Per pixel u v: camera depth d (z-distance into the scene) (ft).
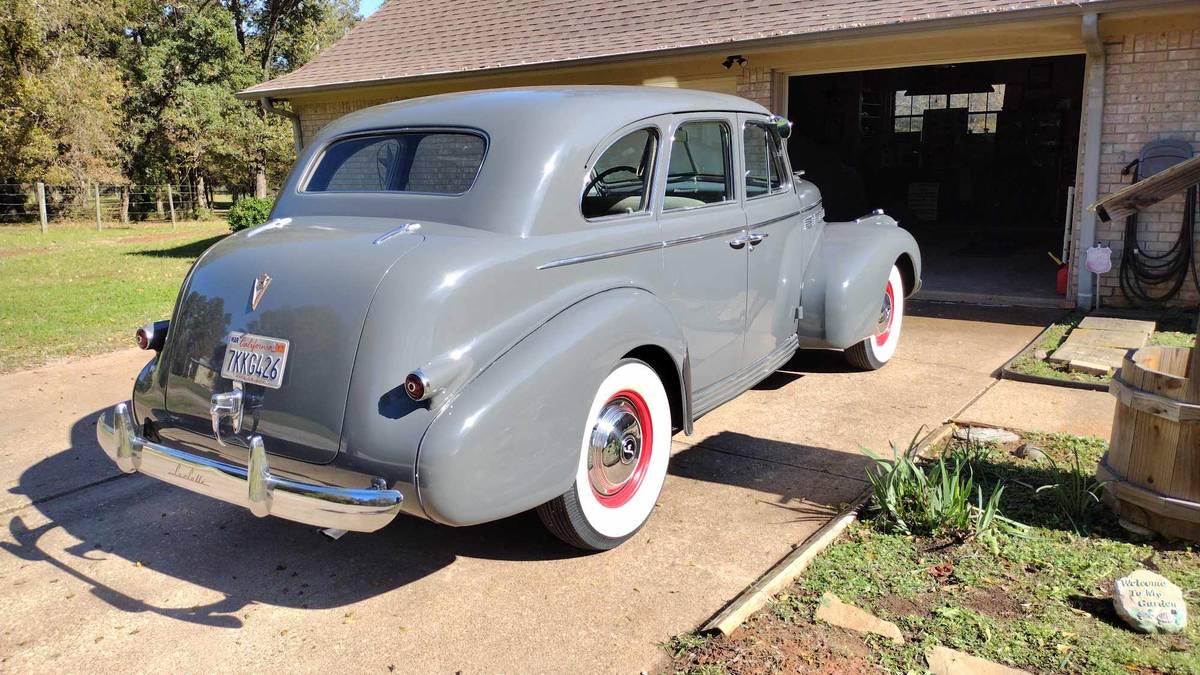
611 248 10.56
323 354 8.82
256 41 123.54
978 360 18.92
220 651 8.78
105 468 14.25
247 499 8.78
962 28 23.26
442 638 8.86
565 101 10.93
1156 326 20.90
